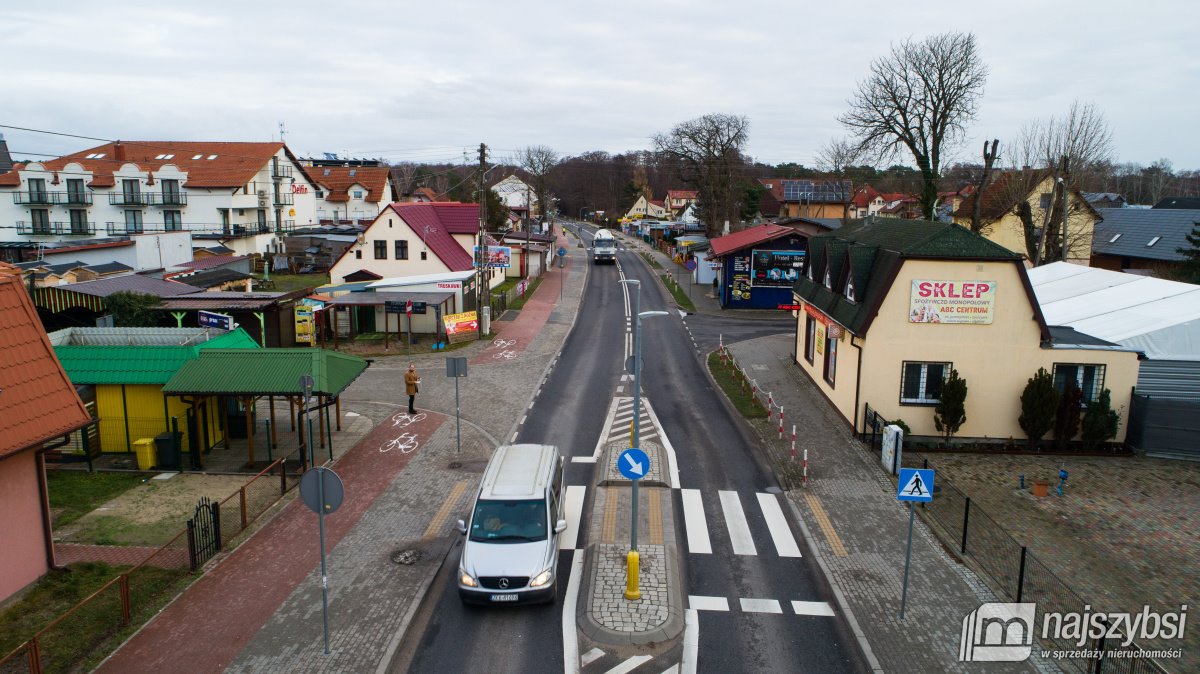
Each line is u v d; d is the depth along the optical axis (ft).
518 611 43.57
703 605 44.32
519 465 51.01
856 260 76.64
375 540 51.67
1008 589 45.70
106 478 62.13
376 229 134.62
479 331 128.88
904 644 40.01
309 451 68.13
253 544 50.67
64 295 94.12
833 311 81.66
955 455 70.23
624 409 84.53
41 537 45.50
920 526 54.80
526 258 196.65
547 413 82.74
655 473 64.18
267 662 37.65
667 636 40.75
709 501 59.26
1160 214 170.91
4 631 39.96
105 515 54.80
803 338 102.27
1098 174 223.92
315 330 120.98
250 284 145.79
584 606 43.45
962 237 70.59
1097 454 70.44
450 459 67.87
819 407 84.94
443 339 124.67
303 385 61.26
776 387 94.02
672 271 224.74
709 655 39.32
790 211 314.96
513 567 42.73
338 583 45.70
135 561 47.91
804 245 155.94
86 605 42.60
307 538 51.75
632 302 168.35
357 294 122.62
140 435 67.26
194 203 212.23
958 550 50.93
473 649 39.73
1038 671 37.63
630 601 43.75
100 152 234.38
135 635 39.70
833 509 57.77
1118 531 53.98
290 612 42.32
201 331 72.59
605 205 545.85
